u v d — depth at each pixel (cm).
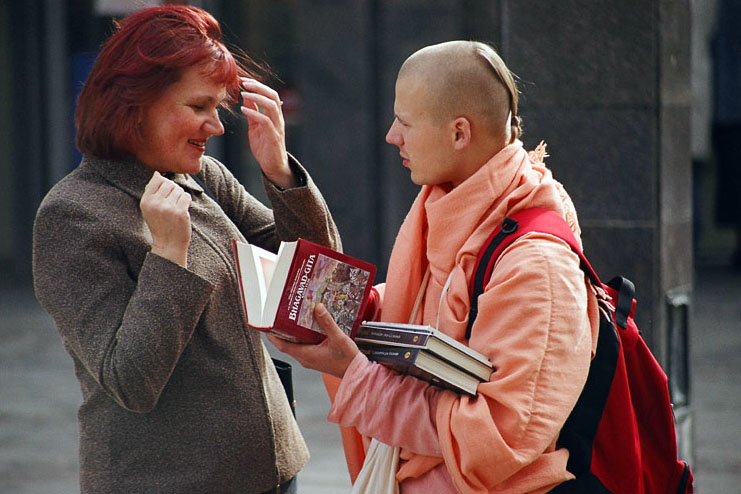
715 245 4994
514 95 771
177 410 775
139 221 771
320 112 3616
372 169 3600
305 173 863
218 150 3794
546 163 1325
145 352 714
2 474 1891
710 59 4603
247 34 3841
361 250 3631
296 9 3616
